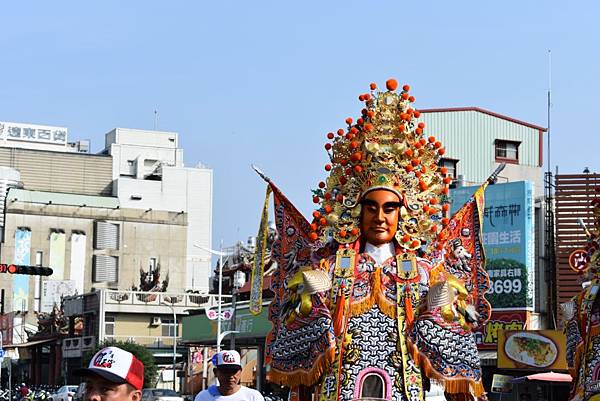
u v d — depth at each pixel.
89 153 101.38
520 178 46.41
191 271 98.81
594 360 13.13
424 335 10.47
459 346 10.52
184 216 95.19
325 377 10.53
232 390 11.84
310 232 11.17
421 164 11.15
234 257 63.81
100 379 5.93
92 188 98.88
